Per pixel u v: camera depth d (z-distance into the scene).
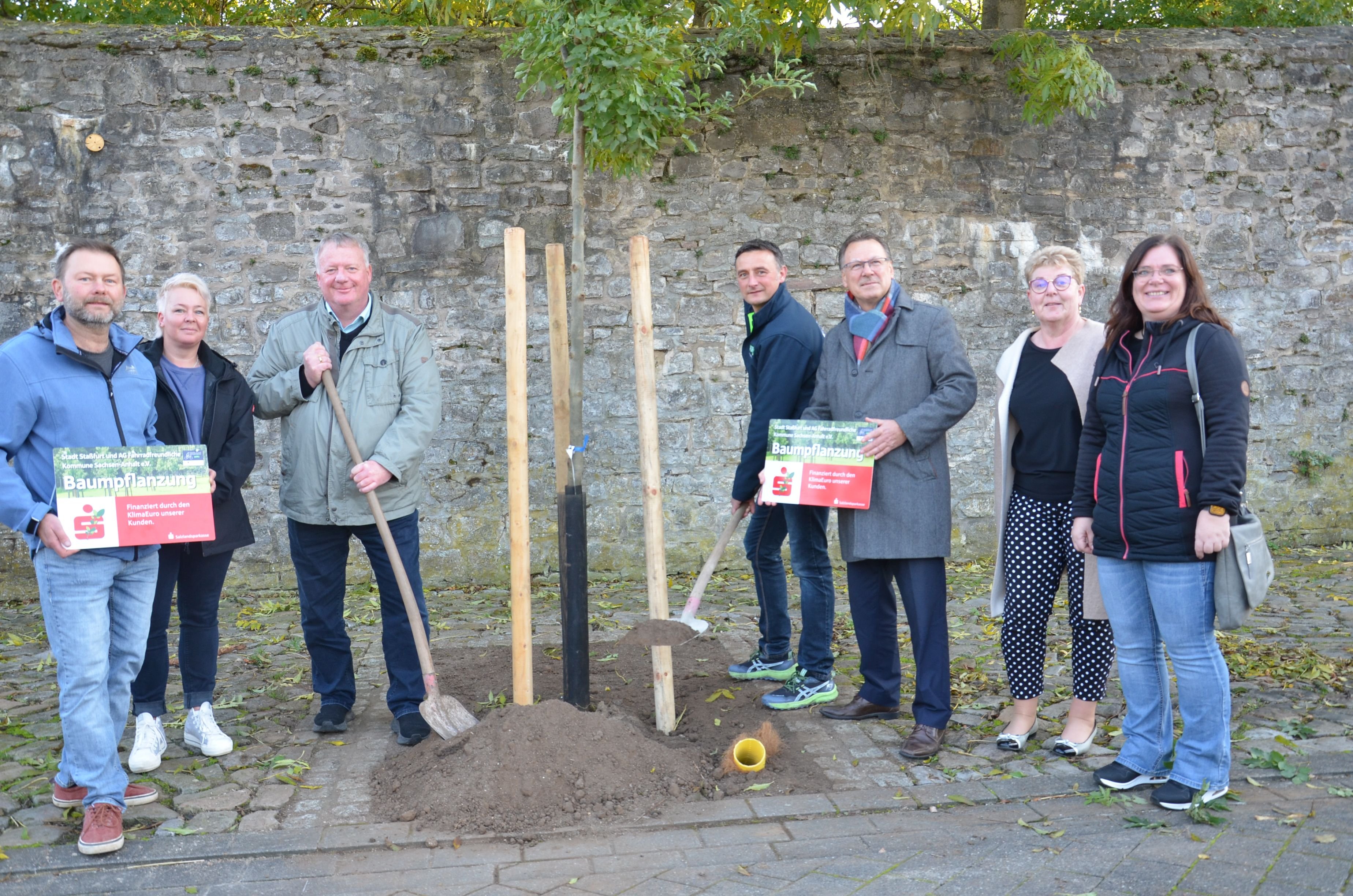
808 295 7.25
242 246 6.83
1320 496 7.78
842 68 7.17
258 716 4.35
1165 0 9.75
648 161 4.15
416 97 6.92
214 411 3.82
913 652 4.00
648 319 3.87
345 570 4.27
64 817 3.29
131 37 6.66
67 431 3.09
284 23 8.83
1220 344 3.04
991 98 7.31
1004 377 3.75
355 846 3.06
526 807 3.27
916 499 3.78
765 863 2.90
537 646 5.39
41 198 6.61
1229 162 7.52
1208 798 3.14
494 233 7.02
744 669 4.75
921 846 2.98
